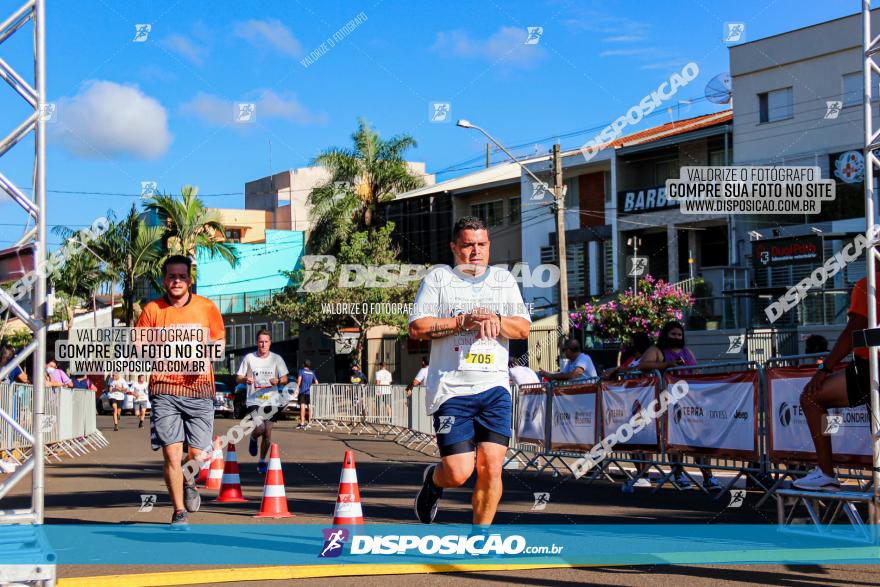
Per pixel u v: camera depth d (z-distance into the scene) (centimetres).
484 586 539
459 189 4450
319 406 2819
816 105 3150
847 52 3075
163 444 779
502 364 583
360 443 2156
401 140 4738
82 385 2730
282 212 6650
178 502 777
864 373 675
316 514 873
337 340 4062
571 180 3988
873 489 682
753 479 966
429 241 4591
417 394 2088
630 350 1285
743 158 3347
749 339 2908
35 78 541
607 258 3825
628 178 3778
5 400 1362
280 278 5666
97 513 882
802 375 891
